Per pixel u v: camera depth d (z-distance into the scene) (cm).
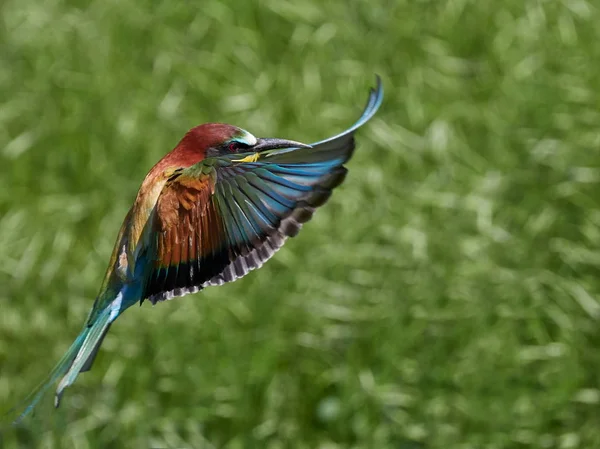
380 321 1091
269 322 1102
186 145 571
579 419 1052
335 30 1370
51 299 1160
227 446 1064
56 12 1470
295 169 503
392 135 1250
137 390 1084
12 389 1095
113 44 1404
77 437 1061
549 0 1376
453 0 1387
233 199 506
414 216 1167
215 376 1081
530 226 1148
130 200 1240
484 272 1109
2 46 1440
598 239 1133
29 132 1296
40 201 1235
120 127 1293
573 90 1273
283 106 1308
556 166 1194
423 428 1050
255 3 1414
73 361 561
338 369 1077
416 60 1348
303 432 1065
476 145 1268
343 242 1150
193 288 507
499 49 1346
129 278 554
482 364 1068
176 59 1369
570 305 1092
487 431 1047
